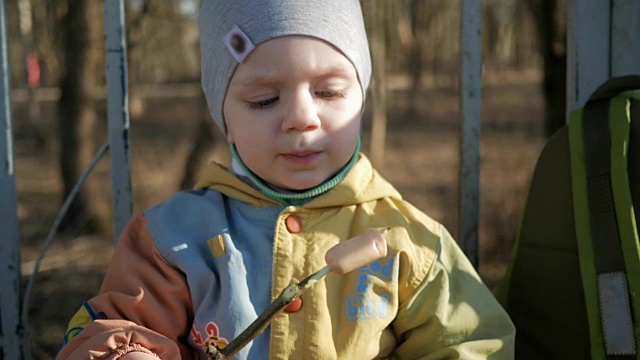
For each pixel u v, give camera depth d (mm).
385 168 10141
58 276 4660
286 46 1432
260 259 1510
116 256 1570
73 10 5922
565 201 1652
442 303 1498
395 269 1496
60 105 6016
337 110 1485
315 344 1427
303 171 1490
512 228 4539
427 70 21172
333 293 1481
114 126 1814
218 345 1433
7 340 1852
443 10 16000
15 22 12672
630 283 1514
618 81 1617
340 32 1470
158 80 20703
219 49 1512
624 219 1530
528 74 21688
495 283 4055
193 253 1521
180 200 1612
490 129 12398
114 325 1400
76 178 5969
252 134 1479
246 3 1467
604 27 1827
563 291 1634
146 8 5973
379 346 1491
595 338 1542
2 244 1835
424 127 14672
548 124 3674
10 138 1819
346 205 1562
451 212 7051
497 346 1473
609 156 1575
